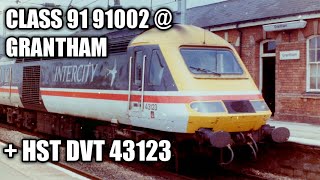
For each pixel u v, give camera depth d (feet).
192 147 34.91
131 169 38.47
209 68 33.50
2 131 61.16
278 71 60.03
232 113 31.71
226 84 33.01
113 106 37.47
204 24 70.54
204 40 34.58
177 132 31.83
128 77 35.65
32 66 53.98
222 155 33.50
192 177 36.50
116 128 38.65
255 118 32.89
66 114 46.42
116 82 37.17
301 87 57.21
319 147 32.94
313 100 55.77
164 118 32.04
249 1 69.82
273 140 33.14
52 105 48.83
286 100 59.11
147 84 33.81
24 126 60.23
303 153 34.22
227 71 34.24
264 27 59.72
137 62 35.09
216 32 68.39
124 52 36.55
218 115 31.04
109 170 37.99
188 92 31.32
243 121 32.32
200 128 31.17
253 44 62.85
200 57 33.65
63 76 46.03
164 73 32.58
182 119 30.96
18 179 29.63
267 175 36.60
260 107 33.60
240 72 34.78
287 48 58.65
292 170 35.01
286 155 35.47
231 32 65.87
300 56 57.16
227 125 31.86
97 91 39.73
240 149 37.35
